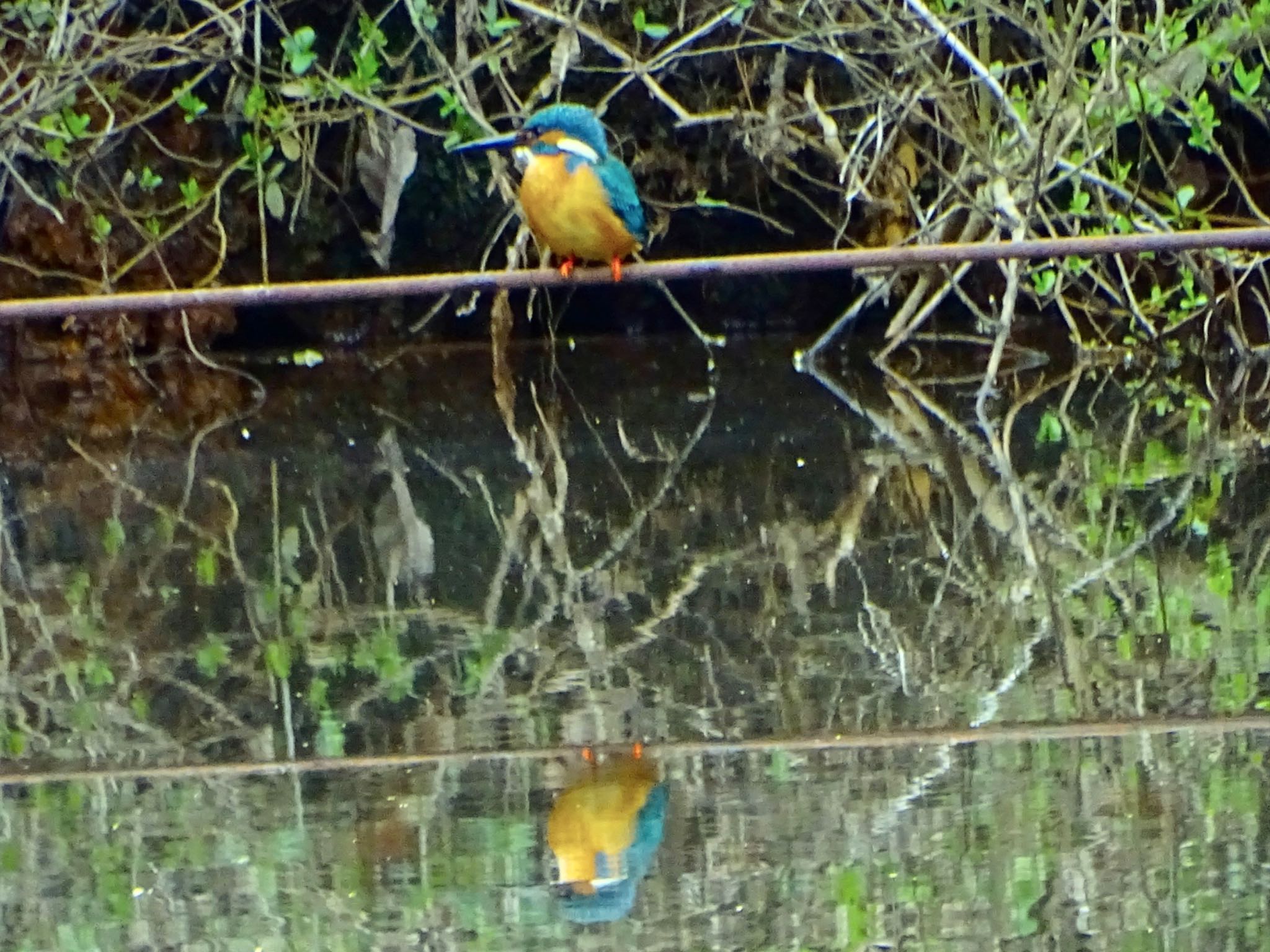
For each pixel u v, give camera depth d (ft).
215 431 44.29
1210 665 23.84
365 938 16.33
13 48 47.34
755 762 20.80
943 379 49.03
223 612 28.91
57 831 19.25
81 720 23.38
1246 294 52.29
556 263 51.85
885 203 49.75
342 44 48.32
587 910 16.69
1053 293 49.80
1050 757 20.51
